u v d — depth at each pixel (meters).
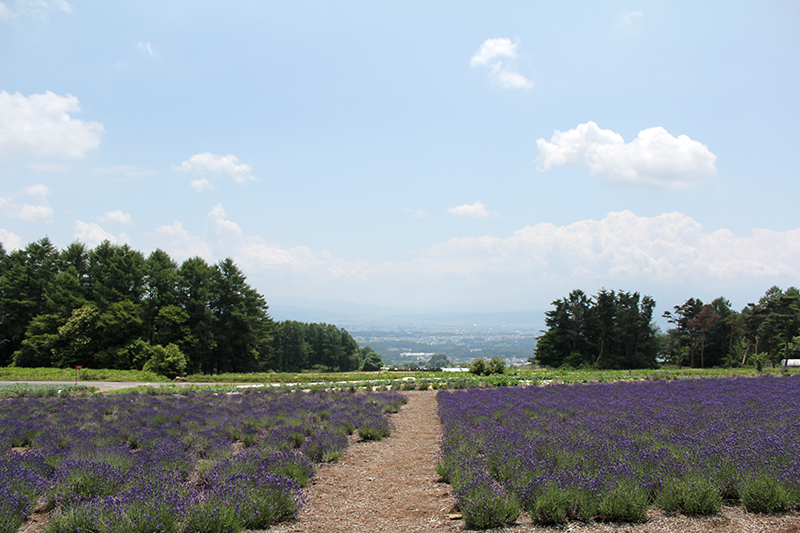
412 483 9.29
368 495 8.48
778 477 6.74
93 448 10.66
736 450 8.00
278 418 16.39
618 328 69.06
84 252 64.81
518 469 8.12
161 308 57.88
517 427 12.98
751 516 6.27
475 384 35.59
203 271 61.31
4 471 7.95
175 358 48.84
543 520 6.60
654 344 71.81
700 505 6.44
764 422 11.71
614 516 6.41
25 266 63.25
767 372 47.34
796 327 72.81
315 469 10.11
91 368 52.50
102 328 53.34
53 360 52.12
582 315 71.31
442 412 18.73
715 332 76.94
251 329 64.56
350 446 13.26
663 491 6.74
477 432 12.07
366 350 157.62
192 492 7.07
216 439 11.61
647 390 24.20
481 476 7.69
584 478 7.04
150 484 7.30
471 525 6.62
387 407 21.22
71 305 56.03
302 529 6.69
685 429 11.12
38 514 7.27
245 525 6.59
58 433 13.31
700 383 28.62
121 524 5.73
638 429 11.22
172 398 25.72
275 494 7.13
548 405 18.25
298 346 107.69
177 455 9.87
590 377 43.22
